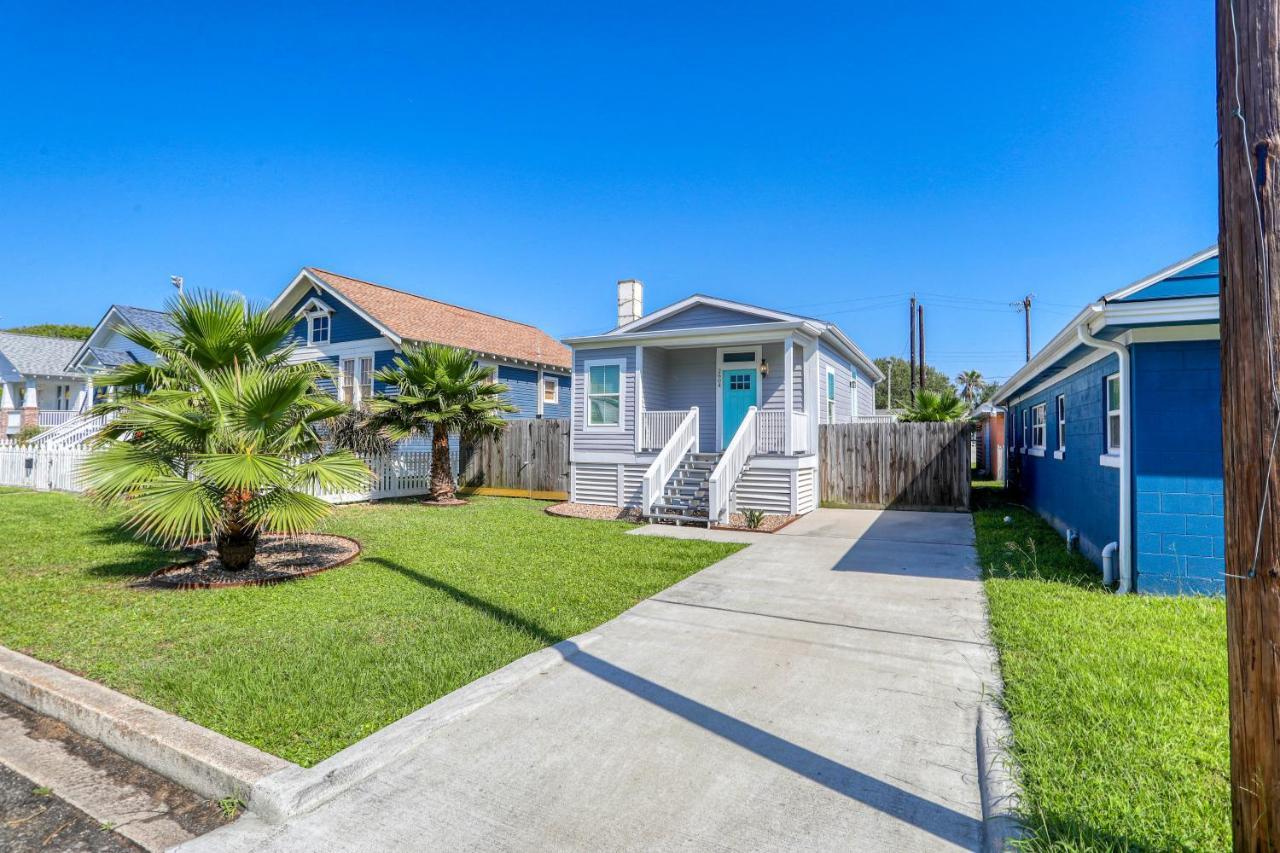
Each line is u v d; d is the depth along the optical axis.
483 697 3.87
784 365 13.52
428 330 17.98
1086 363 7.99
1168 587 6.04
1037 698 3.70
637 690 4.05
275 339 8.14
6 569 7.22
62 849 2.65
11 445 17.84
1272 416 1.89
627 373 14.04
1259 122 1.95
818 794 2.91
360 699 3.83
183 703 3.76
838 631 5.21
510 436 16.39
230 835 2.70
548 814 2.77
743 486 12.57
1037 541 9.33
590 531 10.30
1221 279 2.07
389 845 2.60
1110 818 2.58
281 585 6.57
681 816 2.74
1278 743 1.88
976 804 2.83
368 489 14.80
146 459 6.43
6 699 4.13
